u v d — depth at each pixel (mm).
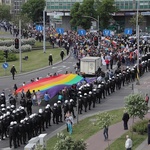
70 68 116750
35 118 60750
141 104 55438
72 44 154875
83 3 197000
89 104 74188
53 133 62000
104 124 52750
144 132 59156
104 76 96688
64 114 69000
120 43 137000
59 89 78125
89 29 197875
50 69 116688
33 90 77875
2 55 133875
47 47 160625
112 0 196625
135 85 93375
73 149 39531
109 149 52969
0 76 108125
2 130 60156
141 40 150125
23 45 153250
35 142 48250
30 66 122438
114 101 80312
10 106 72062
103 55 115812
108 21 199375
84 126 64438
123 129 61250
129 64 115062
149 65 109938
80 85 81688
